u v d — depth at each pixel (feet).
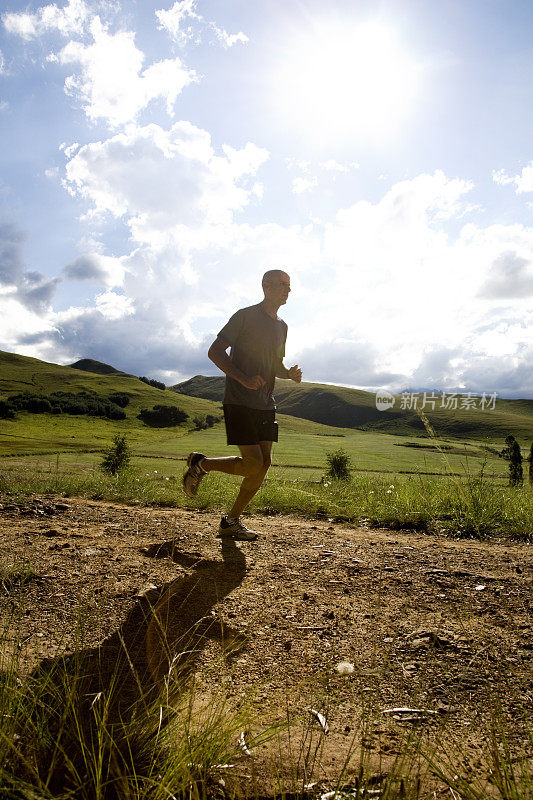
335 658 5.91
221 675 5.38
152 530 12.75
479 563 10.48
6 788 3.14
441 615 7.40
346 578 9.18
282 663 5.74
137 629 6.41
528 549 12.06
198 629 6.56
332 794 3.58
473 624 7.05
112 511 15.60
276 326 11.91
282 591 8.30
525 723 4.58
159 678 5.15
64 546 10.56
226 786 3.69
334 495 19.62
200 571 9.20
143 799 3.38
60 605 7.13
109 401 421.59
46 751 3.84
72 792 3.14
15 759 3.59
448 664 5.80
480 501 15.47
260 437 11.85
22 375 490.49
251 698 4.77
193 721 4.29
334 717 4.70
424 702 4.96
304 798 3.58
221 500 19.10
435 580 9.16
